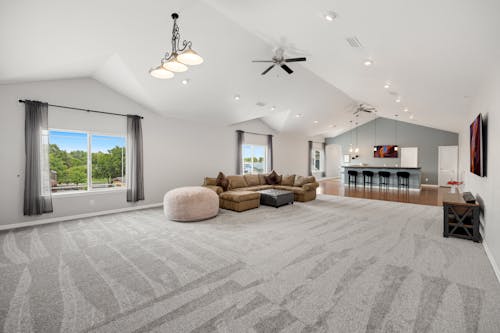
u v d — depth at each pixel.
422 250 2.97
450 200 3.53
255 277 2.31
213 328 1.61
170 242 3.30
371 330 1.58
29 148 4.11
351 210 5.38
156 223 4.30
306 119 8.94
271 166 9.41
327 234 3.63
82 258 2.78
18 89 4.08
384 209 5.48
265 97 6.30
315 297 1.97
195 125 6.88
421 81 3.95
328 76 4.89
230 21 3.52
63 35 2.96
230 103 6.17
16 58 3.17
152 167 5.91
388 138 11.39
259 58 4.55
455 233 3.54
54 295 2.02
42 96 4.33
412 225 4.13
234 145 8.04
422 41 2.59
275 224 4.20
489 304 1.86
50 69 3.85
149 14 3.03
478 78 3.16
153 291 2.08
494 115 2.68
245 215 4.89
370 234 3.63
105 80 4.93
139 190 5.55
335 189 9.16
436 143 10.16
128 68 4.12
